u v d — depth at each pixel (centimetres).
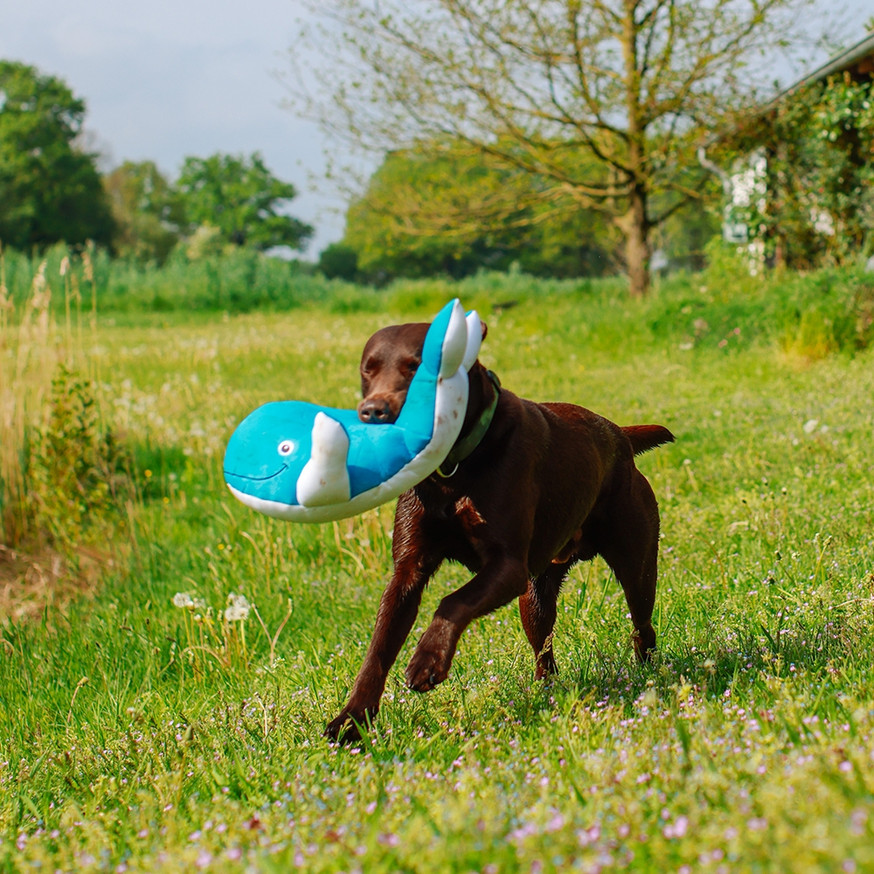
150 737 337
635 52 1742
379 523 639
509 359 1433
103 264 3456
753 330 1273
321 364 1464
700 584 465
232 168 10150
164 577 642
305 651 468
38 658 499
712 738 238
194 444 964
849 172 1391
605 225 2298
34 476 762
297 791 247
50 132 7481
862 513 543
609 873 161
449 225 1981
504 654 396
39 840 248
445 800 211
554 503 363
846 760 197
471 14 1645
